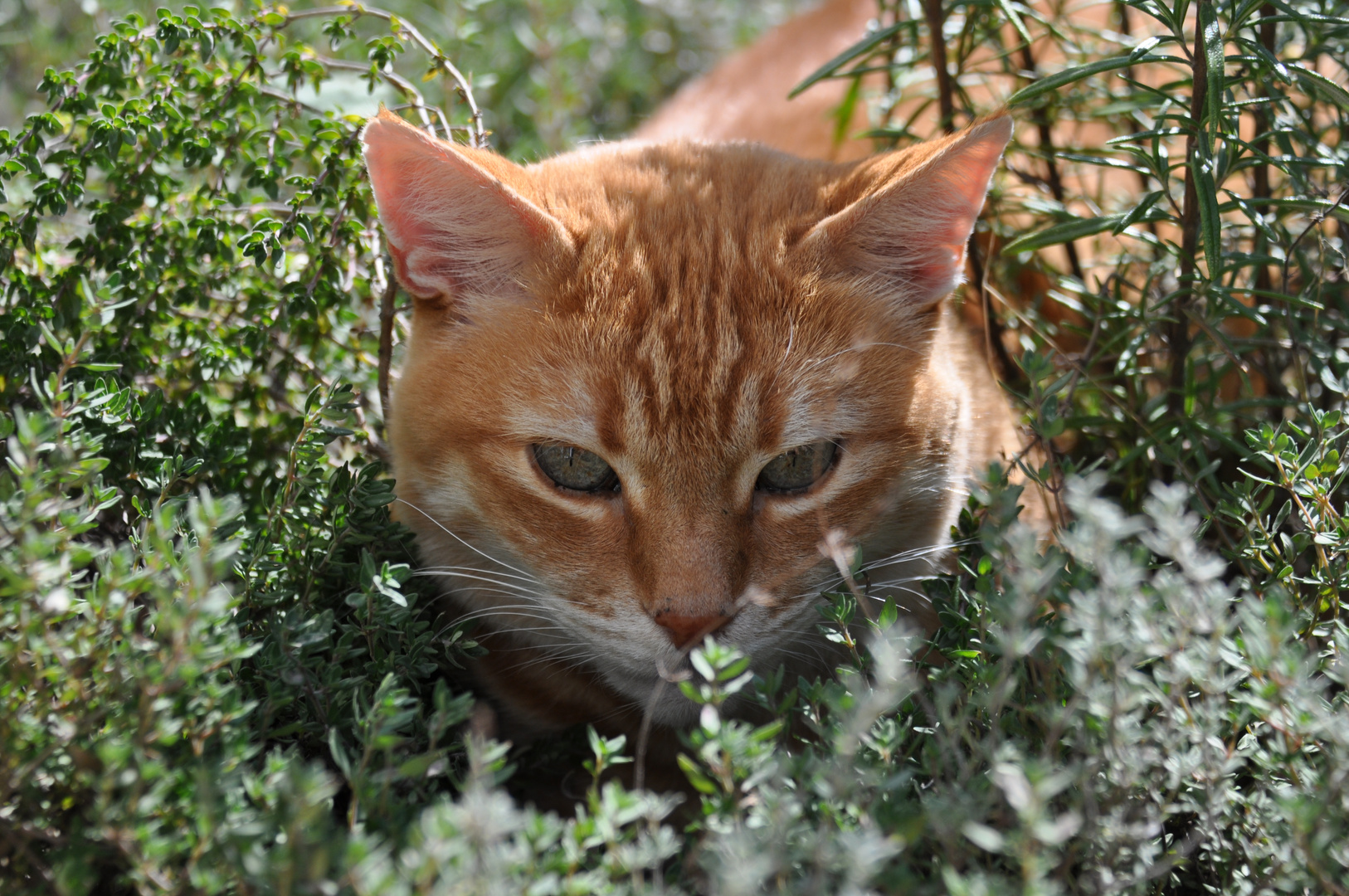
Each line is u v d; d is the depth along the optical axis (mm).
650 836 498
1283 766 508
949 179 566
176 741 499
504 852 473
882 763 502
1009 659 494
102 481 560
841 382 564
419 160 559
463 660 584
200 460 555
